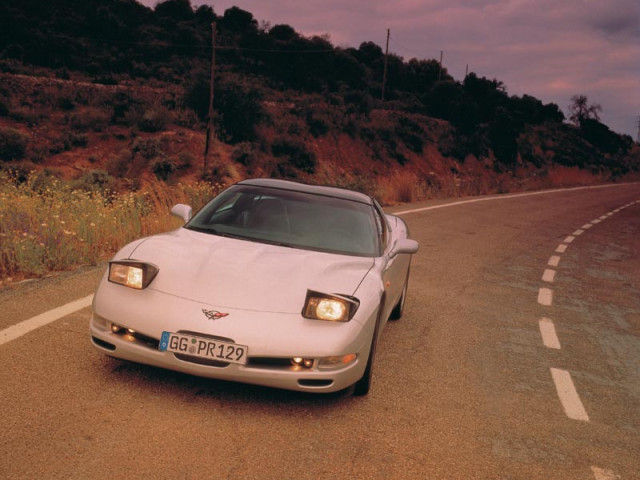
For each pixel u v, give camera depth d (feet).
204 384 13.01
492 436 12.56
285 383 11.52
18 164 89.66
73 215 28.35
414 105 215.72
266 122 126.52
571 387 16.25
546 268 36.32
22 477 8.91
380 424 12.37
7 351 13.75
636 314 26.55
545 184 138.82
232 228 15.17
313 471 10.18
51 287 19.74
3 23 198.18
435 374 15.98
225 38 269.85
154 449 10.20
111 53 229.66
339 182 70.49
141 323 11.70
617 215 82.94
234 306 11.68
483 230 51.96
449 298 25.62
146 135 110.52
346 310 11.95
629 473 11.63
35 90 129.90
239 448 10.59
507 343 19.86
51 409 11.18
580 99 278.67
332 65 256.93
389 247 16.84
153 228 30.99
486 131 187.73
